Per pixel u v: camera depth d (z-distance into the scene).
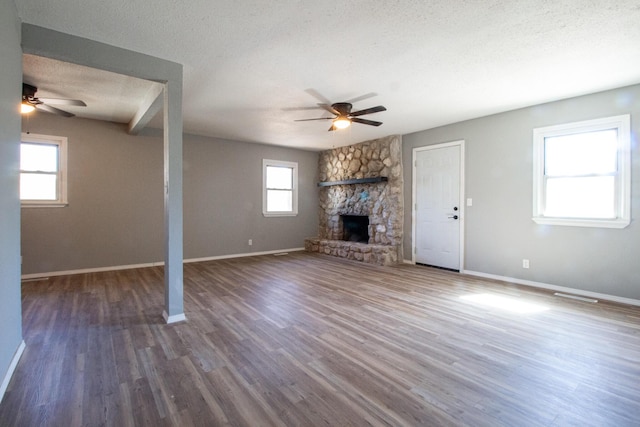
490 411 1.71
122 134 5.32
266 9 2.15
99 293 3.91
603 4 2.09
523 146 4.30
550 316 3.12
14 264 2.18
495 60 2.90
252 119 4.88
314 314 3.19
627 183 3.49
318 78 3.30
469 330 2.79
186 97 3.88
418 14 2.21
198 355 2.33
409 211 5.84
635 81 3.37
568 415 1.68
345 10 2.16
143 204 5.52
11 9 2.01
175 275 2.98
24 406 1.74
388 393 1.87
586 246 3.81
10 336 2.05
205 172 6.22
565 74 3.20
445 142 5.22
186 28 2.38
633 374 2.07
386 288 4.16
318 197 7.85
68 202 4.90
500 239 4.57
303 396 1.84
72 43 2.46
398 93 3.74
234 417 1.66
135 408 1.73
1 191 1.86
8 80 1.99
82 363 2.21
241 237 6.70
